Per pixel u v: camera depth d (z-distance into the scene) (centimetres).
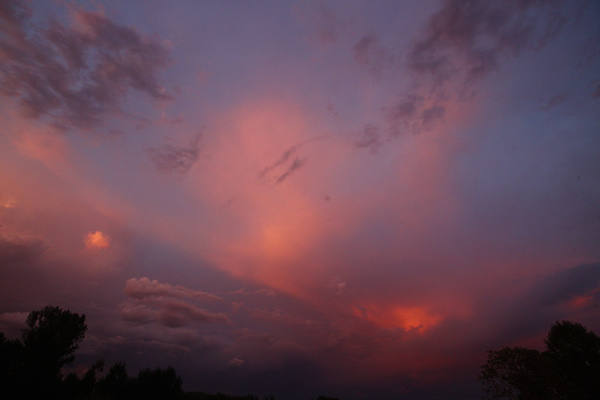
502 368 2312
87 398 2367
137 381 2648
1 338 2130
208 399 3228
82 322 2527
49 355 2241
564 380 2111
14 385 1995
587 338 2208
